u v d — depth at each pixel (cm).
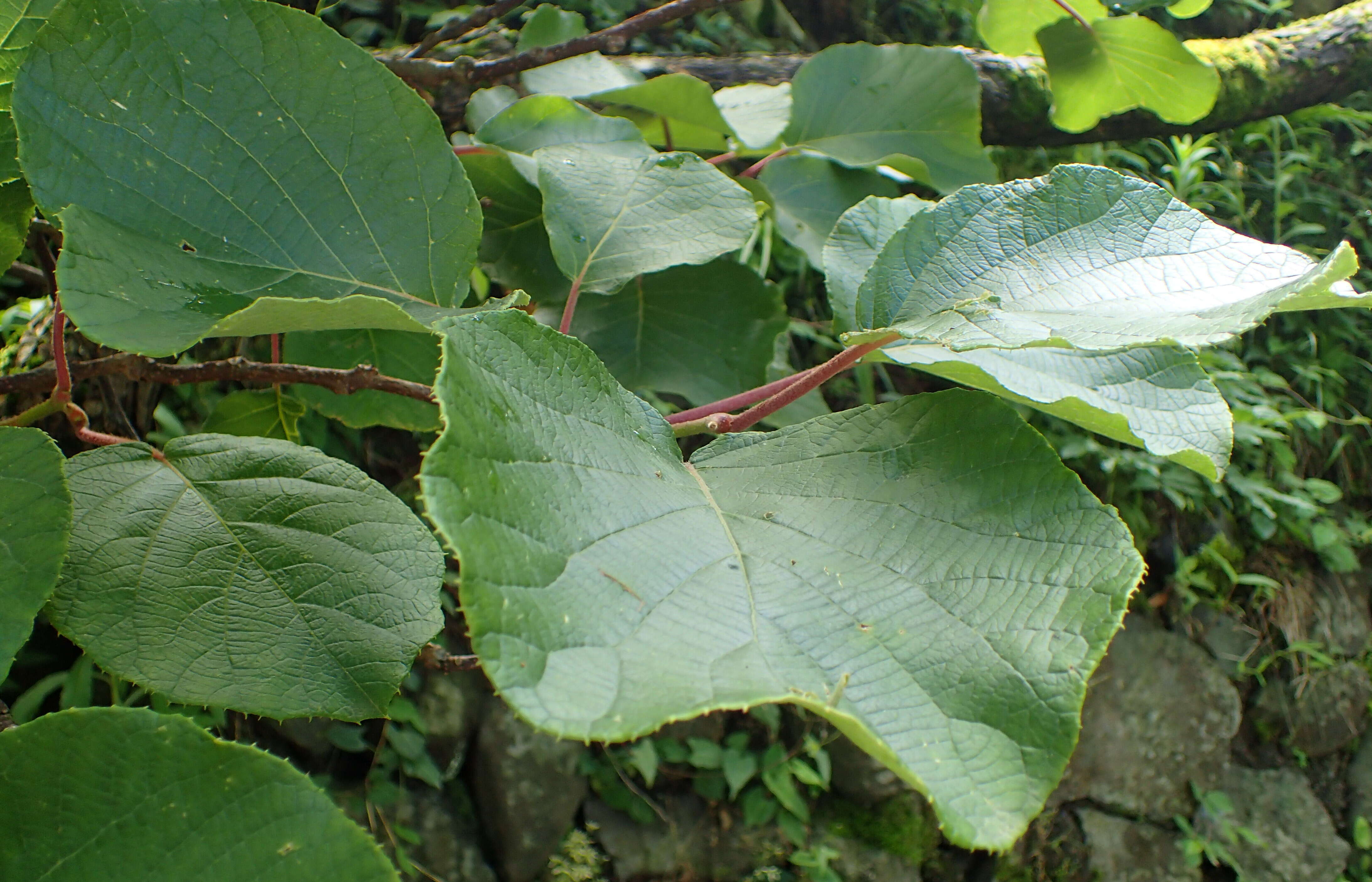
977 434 43
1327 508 180
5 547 42
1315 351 180
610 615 38
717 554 40
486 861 132
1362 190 193
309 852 41
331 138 46
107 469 48
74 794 41
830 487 43
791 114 70
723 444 45
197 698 45
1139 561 40
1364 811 175
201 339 42
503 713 134
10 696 96
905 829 149
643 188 54
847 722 36
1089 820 158
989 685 39
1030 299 45
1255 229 182
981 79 109
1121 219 45
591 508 39
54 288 60
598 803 141
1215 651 167
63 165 43
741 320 66
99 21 43
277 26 44
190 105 44
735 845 145
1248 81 127
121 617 46
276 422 62
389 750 126
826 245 50
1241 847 163
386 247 47
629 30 63
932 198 109
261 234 45
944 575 40
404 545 47
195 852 41
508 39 97
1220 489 163
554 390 41
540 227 64
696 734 145
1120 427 43
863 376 141
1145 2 84
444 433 37
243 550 47
